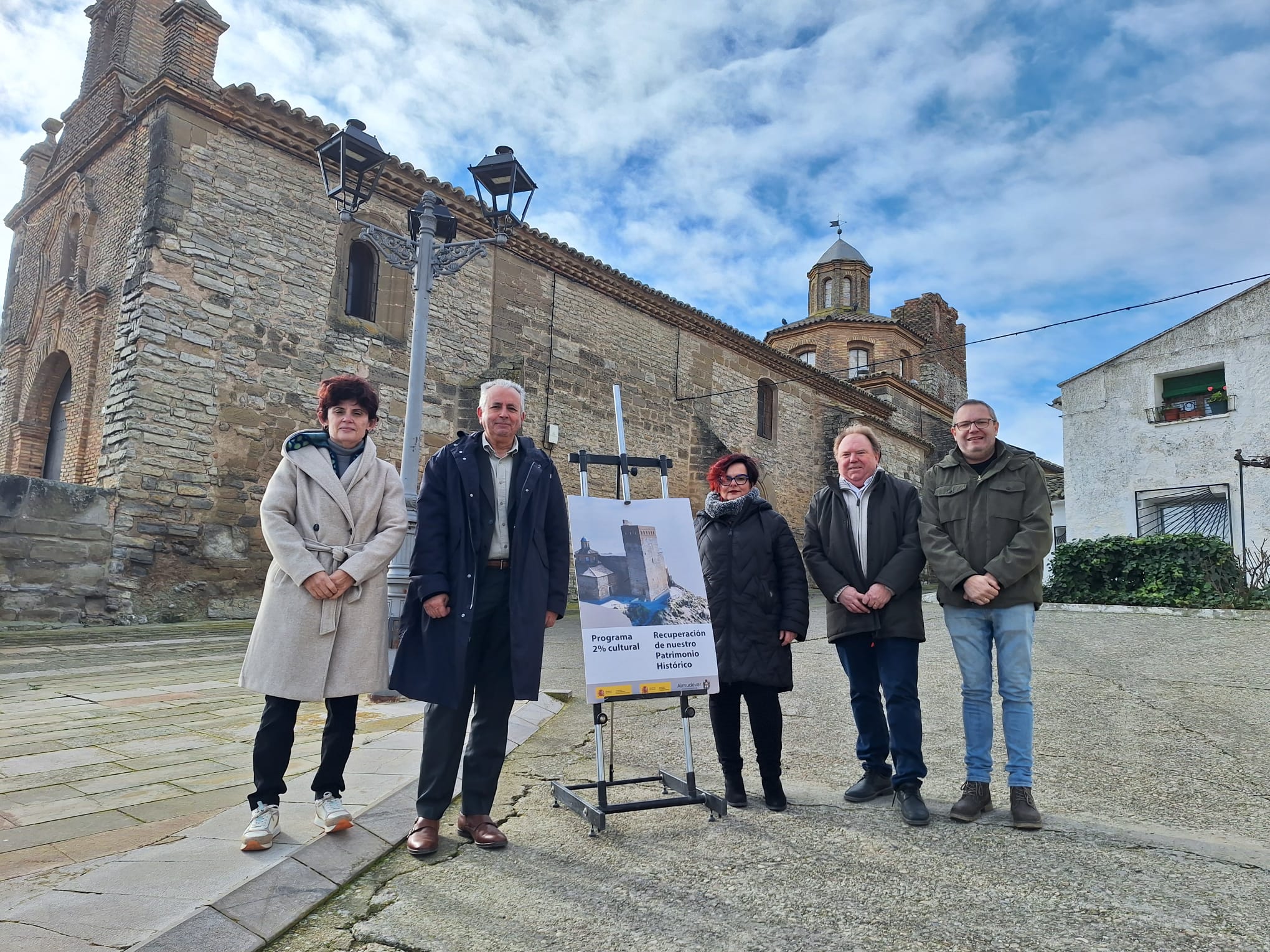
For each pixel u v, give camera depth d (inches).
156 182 427.5
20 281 594.9
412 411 263.6
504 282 597.6
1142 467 631.2
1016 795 127.5
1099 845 117.1
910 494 150.0
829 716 215.5
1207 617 391.5
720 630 143.1
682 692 135.3
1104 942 87.2
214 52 465.7
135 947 80.4
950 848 117.3
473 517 125.2
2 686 233.5
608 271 658.8
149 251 417.7
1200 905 96.2
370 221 516.1
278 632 114.0
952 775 159.6
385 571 124.3
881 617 141.8
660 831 126.8
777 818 133.0
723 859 113.7
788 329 1256.8
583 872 109.2
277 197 471.2
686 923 93.1
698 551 146.8
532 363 609.0
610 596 138.5
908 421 1146.0
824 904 98.1
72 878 98.7
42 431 530.0
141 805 129.7
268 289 461.7
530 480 130.6
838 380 921.5
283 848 110.0
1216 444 601.6
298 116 469.4
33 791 135.6
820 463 901.2
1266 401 585.3
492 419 131.0
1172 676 249.8
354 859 109.1
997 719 205.9
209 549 424.2
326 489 120.9
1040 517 135.0
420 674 118.6
